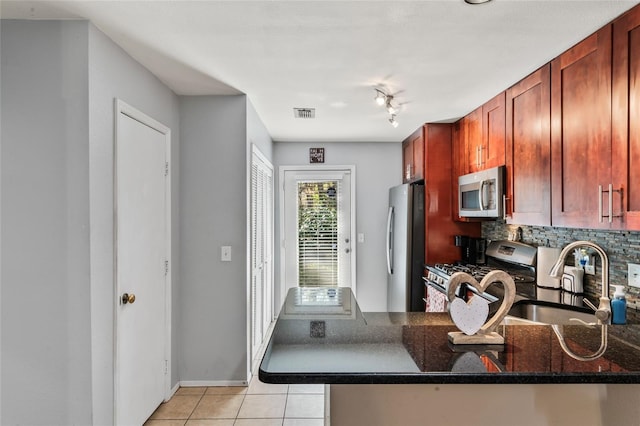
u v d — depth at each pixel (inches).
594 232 95.0
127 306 87.3
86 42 73.4
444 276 125.1
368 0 65.2
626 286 84.8
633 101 64.9
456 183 149.6
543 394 45.6
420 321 78.8
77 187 73.2
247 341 121.0
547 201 89.6
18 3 67.1
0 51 73.1
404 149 190.2
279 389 118.1
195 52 87.3
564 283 102.3
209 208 120.3
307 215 196.5
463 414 45.8
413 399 45.9
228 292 120.4
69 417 73.0
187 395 114.1
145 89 96.9
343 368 40.0
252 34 78.2
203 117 120.2
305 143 195.5
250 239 127.8
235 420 100.3
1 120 72.9
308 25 74.1
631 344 46.6
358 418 46.1
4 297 72.7
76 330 73.0
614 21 69.4
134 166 90.8
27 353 72.9
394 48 84.2
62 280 72.9
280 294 196.2
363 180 196.1
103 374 77.3
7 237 72.7
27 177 72.9
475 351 44.6
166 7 68.0
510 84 106.5
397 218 167.2
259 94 118.3
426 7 67.1
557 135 86.0
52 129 73.1
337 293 90.6
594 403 45.5
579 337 49.4
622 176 66.9
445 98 119.9
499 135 114.3
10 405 72.9
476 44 81.6
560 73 85.4
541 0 64.2
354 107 131.6
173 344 115.5
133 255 90.4
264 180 163.9
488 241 146.7
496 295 100.8
